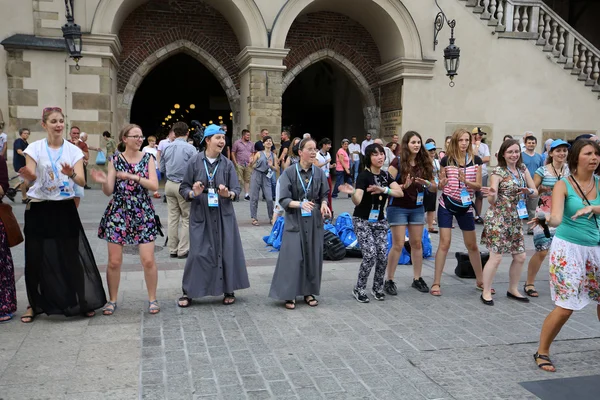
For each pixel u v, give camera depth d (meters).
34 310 4.88
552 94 17.53
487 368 4.05
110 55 14.52
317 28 18.16
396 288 6.27
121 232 5.07
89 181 15.21
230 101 17.77
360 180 5.61
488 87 17.16
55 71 14.35
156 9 16.81
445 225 5.97
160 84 25.72
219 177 5.38
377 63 18.73
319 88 25.45
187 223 7.60
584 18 22.59
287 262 5.43
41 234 4.80
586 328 5.00
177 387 3.64
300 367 4.00
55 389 3.58
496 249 5.66
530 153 9.90
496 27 16.97
